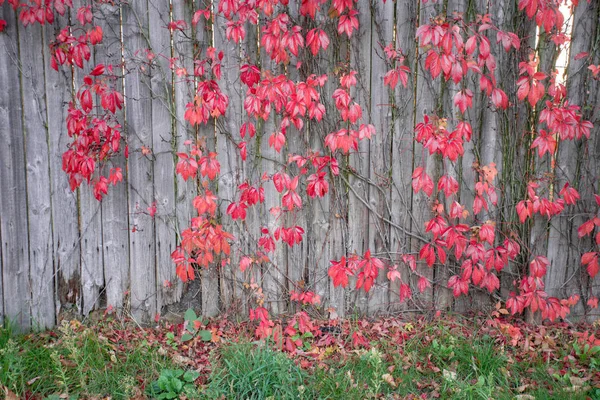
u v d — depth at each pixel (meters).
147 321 3.76
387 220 3.80
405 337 3.58
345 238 3.81
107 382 2.95
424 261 3.86
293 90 3.40
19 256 3.51
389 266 3.85
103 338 3.36
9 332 3.40
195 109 3.45
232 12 3.52
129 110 3.53
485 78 3.31
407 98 3.66
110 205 3.61
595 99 3.62
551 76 3.46
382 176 3.74
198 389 2.92
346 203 3.77
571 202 3.53
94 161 3.42
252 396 2.83
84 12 3.34
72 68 3.44
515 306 3.62
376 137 3.70
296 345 3.54
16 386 2.87
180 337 3.61
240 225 3.75
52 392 2.90
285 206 3.74
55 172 3.51
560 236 3.78
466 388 2.81
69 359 3.12
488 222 3.61
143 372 3.13
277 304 3.86
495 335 3.56
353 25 3.35
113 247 3.66
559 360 3.28
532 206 3.52
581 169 3.69
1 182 3.41
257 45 3.57
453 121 3.68
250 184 3.69
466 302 3.90
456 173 3.74
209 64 3.55
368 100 3.64
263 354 3.09
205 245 3.51
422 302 3.89
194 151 3.52
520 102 3.64
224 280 3.80
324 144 3.66
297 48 3.48
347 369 3.16
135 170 3.60
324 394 2.88
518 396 2.85
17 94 3.39
